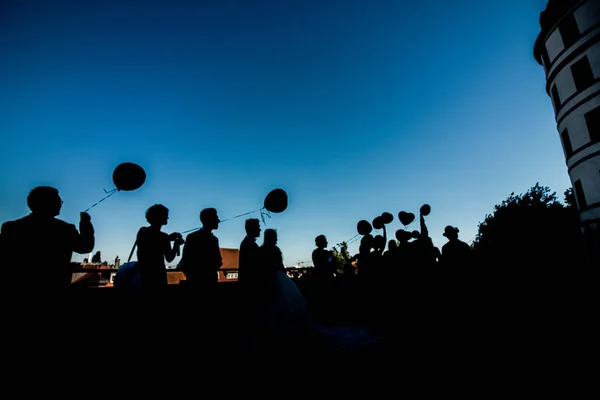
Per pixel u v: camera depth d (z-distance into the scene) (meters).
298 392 2.26
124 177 4.08
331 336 3.36
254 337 3.16
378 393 2.22
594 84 15.77
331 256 6.88
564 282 7.34
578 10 16.50
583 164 16.41
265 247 3.55
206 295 3.73
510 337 3.36
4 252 2.46
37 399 2.02
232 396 2.18
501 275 8.57
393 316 4.93
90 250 3.19
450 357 2.87
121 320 3.22
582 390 2.04
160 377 2.50
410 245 6.55
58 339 2.56
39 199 2.67
